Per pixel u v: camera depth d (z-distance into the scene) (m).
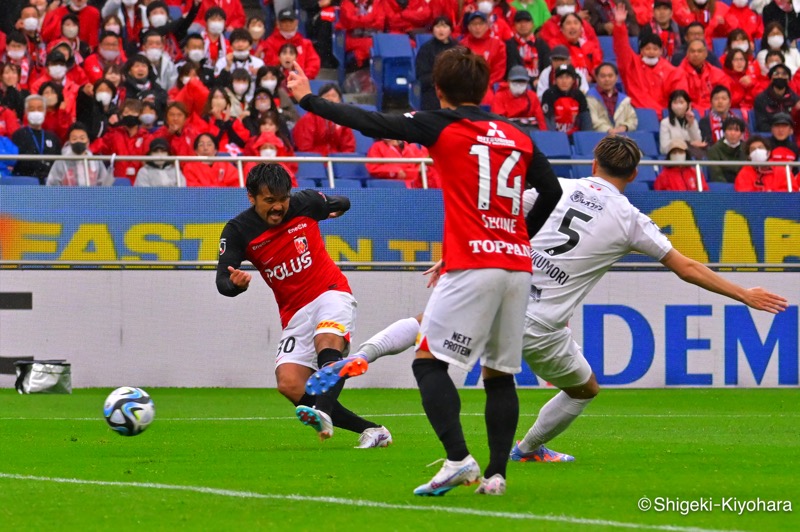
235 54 60.41
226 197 48.31
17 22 60.44
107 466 22.53
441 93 17.69
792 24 72.12
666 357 49.91
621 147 21.52
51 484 19.78
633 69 65.00
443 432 17.05
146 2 63.06
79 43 61.47
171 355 48.25
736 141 57.06
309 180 52.44
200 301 48.34
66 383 45.97
